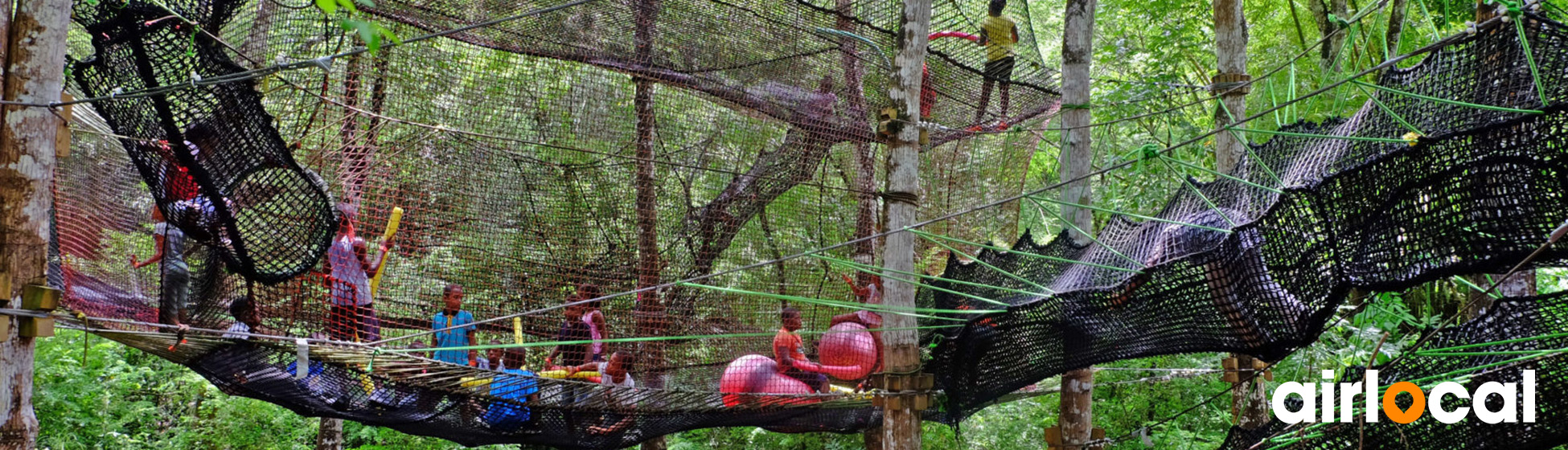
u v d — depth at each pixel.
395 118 5.68
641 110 6.38
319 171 5.56
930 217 7.76
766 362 6.27
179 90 4.36
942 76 7.71
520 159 6.02
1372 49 11.92
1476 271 3.83
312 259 4.62
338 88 5.70
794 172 6.77
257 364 5.40
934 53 7.59
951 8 7.80
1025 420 10.51
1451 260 3.90
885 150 7.32
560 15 6.21
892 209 5.98
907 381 5.95
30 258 3.95
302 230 4.58
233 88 4.35
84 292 5.41
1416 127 4.23
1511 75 3.90
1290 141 5.40
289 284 5.36
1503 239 3.75
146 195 5.70
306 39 5.62
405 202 5.73
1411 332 8.88
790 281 6.64
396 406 5.78
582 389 5.86
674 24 6.52
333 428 8.70
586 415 6.15
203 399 11.46
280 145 4.45
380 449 10.38
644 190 6.24
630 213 6.22
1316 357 7.99
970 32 7.87
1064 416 7.23
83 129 4.64
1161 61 10.78
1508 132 3.72
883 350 6.10
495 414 6.06
